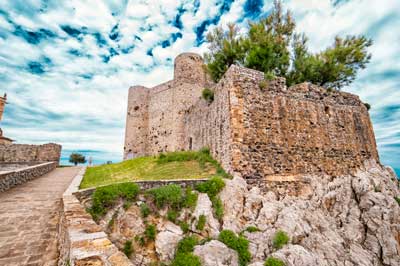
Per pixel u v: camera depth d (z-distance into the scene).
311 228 9.31
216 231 7.87
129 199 7.77
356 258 9.04
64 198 5.88
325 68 15.96
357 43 16.23
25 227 5.05
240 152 10.38
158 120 24.97
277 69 15.67
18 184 9.87
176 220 8.02
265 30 15.68
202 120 16.78
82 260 2.40
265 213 8.98
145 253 7.24
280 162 11.14
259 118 11.34
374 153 15.27
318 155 12.36
